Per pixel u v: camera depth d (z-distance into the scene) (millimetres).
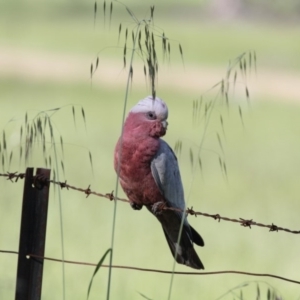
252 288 11211
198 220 15477
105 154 21969
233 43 52625
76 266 11828
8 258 11805
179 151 6930
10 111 29094
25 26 62156
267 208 16422
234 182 19109
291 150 24547
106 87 37094
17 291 5930
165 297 10461
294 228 14922
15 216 14352
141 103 7508
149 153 7441
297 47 50469
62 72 41312
